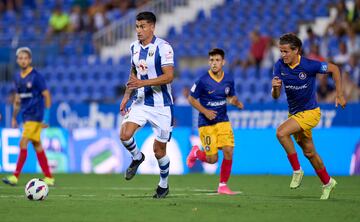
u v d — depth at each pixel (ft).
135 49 83.05
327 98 165.48
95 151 148.46
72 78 214.28
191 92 99.25
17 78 113.19
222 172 97.60
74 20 233.14
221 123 98.84
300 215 70.23
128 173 84.38
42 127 114.32
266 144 142.41
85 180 125.29
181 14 224.12
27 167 148.97
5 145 149.07
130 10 233.14
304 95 86.02
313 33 180.34
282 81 86.58
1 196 92.02
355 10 187.42
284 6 213.46
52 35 233.76
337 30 187.62
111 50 223.92
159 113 82.64
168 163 85.76
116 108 165.48
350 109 148.46
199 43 211.00
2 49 208.23
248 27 212.02
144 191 101.50
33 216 69.00
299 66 85.25
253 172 142.61
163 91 82.74
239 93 184.75
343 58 177.27
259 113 153.07
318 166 87.20
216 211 73.15
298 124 85.87
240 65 194.39
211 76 98.84
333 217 68.74
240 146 143.64
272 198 88.63
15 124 116.16
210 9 222.07
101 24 230.89
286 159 141.08
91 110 167.12
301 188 106.42
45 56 220.64
